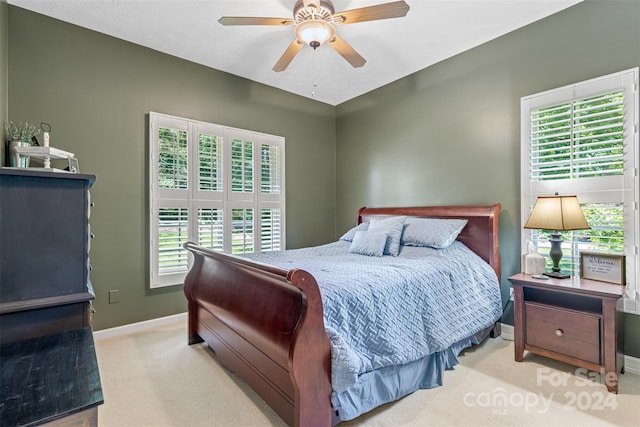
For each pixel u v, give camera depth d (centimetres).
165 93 324
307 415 143
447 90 339
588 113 245
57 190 139
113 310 294
